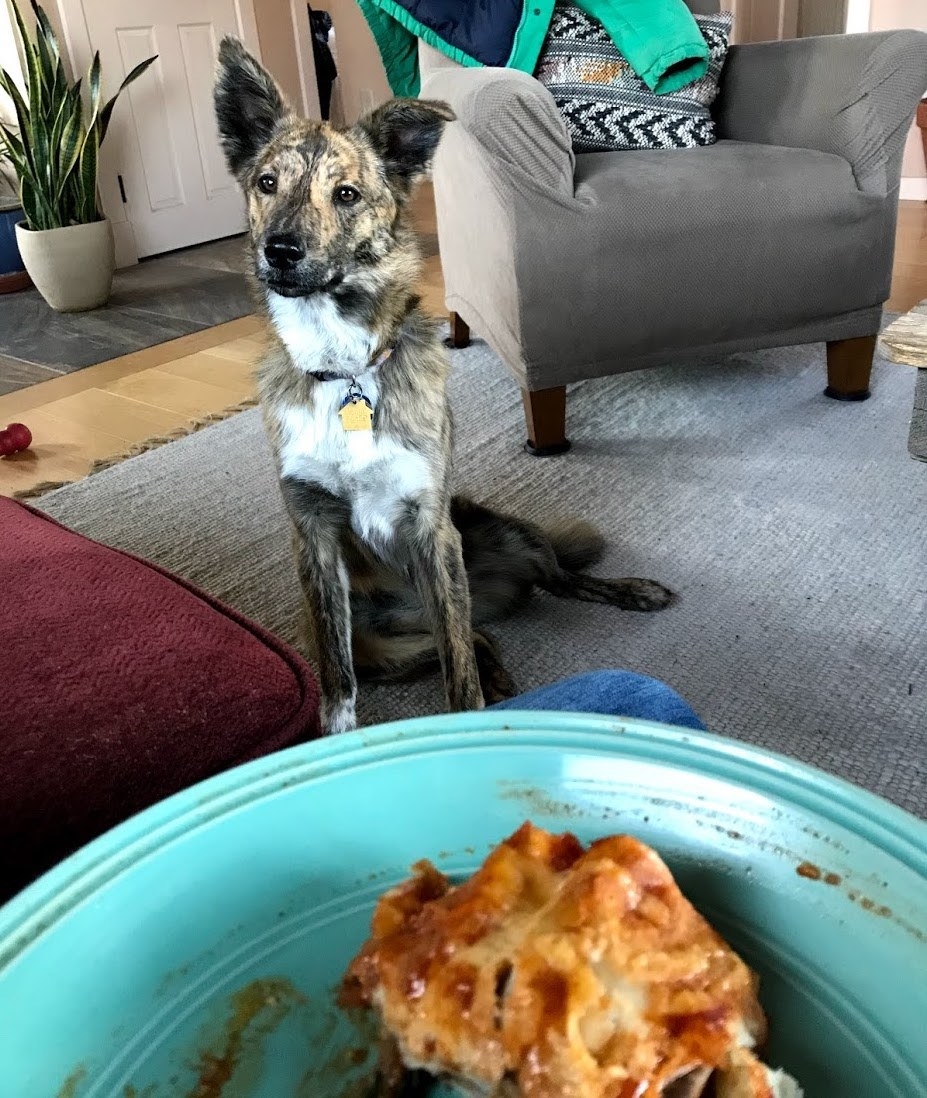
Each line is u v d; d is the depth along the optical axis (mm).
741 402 2760
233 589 2051
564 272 2350
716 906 515
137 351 3594
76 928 486
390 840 555
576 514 2238
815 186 2408
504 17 2764
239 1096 470
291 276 1501
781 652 1739
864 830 508
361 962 460
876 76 2377
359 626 1772
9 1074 444
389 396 1548
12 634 924
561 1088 390
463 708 1566
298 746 584
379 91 6609
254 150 1702
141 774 813
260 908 526
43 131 3875
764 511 2188
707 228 2383
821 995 475
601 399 2852
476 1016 409
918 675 1651
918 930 469
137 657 899
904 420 2559
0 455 2701
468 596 1630
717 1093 420
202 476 2545
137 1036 477
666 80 2768
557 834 524
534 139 2215
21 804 764
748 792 536
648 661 1749
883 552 1997
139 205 4961
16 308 4254
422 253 1747
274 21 5406
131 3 4664
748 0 5250
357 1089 469
